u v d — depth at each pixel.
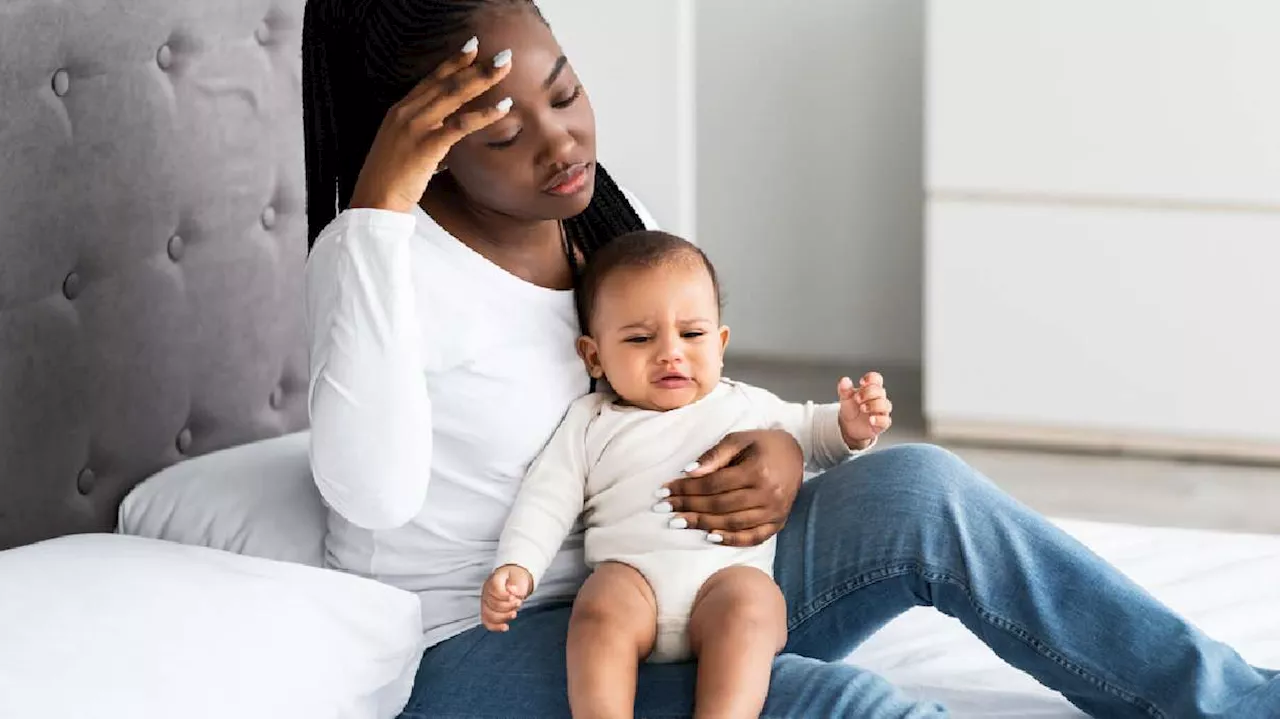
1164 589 2.01
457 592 1.63
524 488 1.60
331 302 1.46
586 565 1.65
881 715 1.41
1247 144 3.43
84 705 1.31
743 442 1.60
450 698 1.54
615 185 1.79
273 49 2.05
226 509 1.76
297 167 2.10
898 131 4.16
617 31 2.93
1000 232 3.62
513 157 1.53
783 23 4.16
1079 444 3.72
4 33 1.66
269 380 2.09
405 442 1.48
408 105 1.45
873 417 1.66
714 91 4.26
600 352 1.64
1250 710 1.46
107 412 1.84
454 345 1.57
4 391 1.71
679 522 1.56
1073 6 3.45
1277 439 3.57
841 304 4.32
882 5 4.09
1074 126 3.52
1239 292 3.52
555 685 1.50
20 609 1.40
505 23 1.53
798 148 4.24
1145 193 3.51
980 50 3.53
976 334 3.69
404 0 1.55
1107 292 3.59
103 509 1.86
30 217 1.71
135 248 1.85
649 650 1.52
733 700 1.42
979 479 1.58
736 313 4.40
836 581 1.58
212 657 1.41
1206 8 3.38
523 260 1.64
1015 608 1.53
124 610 1.43
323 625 1.50
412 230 1.47
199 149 1.93
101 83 1.79
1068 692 1.55
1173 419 3.62
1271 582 2.03
